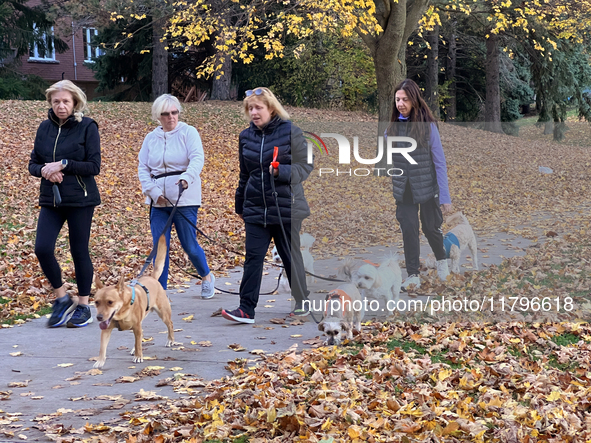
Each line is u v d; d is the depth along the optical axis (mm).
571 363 4473
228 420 3459
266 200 5418
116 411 3617
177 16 16500
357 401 3701
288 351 4648
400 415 3496
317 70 28656
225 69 26578
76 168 5570
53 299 6672
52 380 4172
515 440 3215
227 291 6988
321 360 4309
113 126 19250
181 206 6199
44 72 35344
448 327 5027
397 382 3992
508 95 34000
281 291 7156
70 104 5629
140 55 28469
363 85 28703
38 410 3639
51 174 5438
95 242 9312
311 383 3949
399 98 5039
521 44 27391
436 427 3301
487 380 4047
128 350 4871
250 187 5500
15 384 4066
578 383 4082
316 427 3332
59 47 28469
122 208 11781
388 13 14961
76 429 3350
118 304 4316
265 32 27000
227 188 14758
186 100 32094
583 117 28016
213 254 9391
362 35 15250
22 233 9234
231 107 24344
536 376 4070
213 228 11055
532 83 30531
